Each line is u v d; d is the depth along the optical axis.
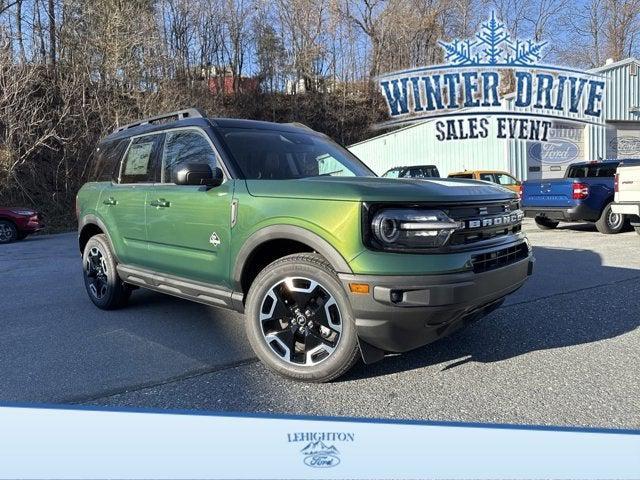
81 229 5.86
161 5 32.59
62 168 21.55
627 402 3.14
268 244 3.62
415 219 3.04
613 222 11.62
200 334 4.61
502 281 3.40
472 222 3.25
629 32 39.75
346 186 3.27
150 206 4.55
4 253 11.73
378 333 3.09
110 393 3.38
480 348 4.09
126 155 5.22
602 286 6.07
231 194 3.77
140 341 4.43
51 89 22.38
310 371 3.39
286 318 3.49
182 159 4.38
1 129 20.31
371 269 3.03
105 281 5.45
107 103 22.44
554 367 3.70
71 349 4.27
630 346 4.09
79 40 23.50
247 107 38.03
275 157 4.25
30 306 5.88
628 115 23.08
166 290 4.58
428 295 3.01
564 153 22.83
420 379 3.52
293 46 41.16
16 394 3.38
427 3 42.81
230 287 3.85
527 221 15.50
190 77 33.66
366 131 40.66
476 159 23.36
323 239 3.21
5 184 19.48
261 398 3.26
